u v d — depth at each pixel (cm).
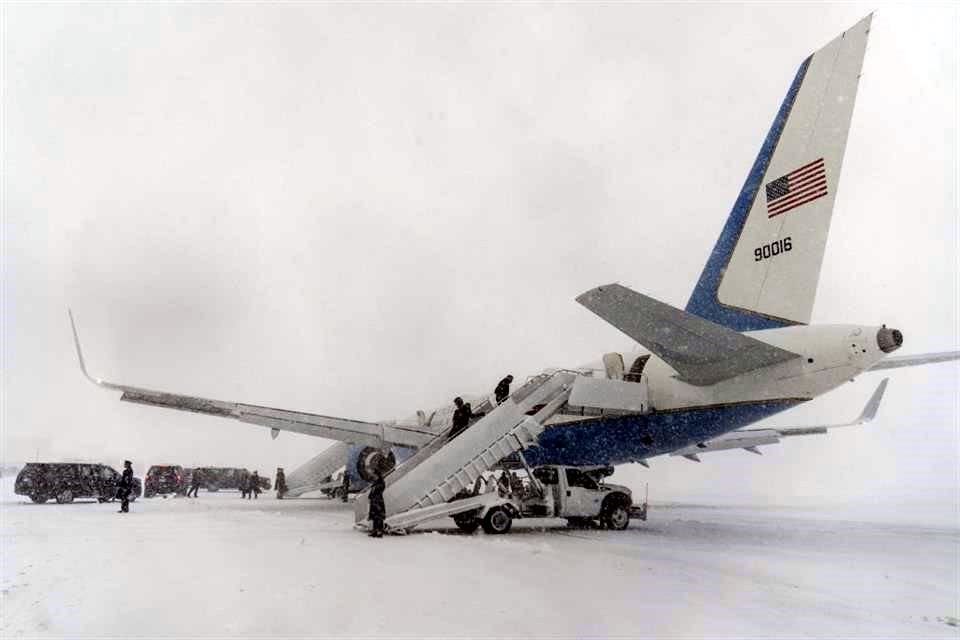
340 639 481
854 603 694
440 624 532
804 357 1204
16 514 1789
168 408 1730
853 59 1189
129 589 665
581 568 852
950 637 555
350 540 1141
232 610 570
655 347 1213
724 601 668
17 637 486
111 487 2502
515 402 1486
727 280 1373
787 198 1274
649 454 1614
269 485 4628
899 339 1112
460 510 1309
